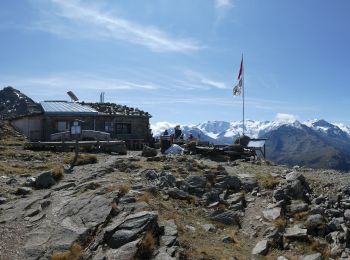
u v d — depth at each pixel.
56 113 49.25
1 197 18.86
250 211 21.42
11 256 13.41
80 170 25.12
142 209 17.08
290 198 22.36
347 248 17.66
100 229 15.28
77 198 18.17
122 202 17.69
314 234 19.02
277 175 26.06
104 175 23.86
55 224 15.77
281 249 17.66
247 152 36.94
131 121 53.84
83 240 14.60
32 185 21.08
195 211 20.20
